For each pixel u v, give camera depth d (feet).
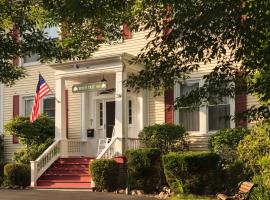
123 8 34.06
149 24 26.55
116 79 65.67
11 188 64.80
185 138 67.05
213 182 54.70
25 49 39.68
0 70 41.70
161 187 58.54
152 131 63.98
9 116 82.99
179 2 23.20
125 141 64.34
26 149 71.82
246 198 37.24
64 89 71.10
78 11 30.66
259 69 25.45
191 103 26.94
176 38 24.43
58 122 70.74
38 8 41.22
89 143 74.74
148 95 71.31
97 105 75.20
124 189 59.98
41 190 61.72
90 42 47.32
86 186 63.26
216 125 66.39
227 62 25.77
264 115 27.07
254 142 47.98
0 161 79.56
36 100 68.03
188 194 53.98
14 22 39.50
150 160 58.39
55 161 69.05
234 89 26.63
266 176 43.32
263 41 23.49
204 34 23.65
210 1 22.38
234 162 55.88
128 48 72.90
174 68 26.17
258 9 22.13
